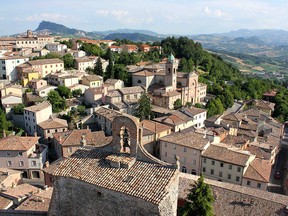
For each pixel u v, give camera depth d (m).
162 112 115.50
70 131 90.25
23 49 184.38
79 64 164.38
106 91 128.50
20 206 42.28
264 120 118.25
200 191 38.09
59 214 27.39
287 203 47.91
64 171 26.56
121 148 27.16
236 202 47.84
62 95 127.69
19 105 113.12
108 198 24.45
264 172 68.69
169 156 80.69
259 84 186.25
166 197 23.20
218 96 143.75
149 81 143.00
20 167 79.69
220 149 74.62
